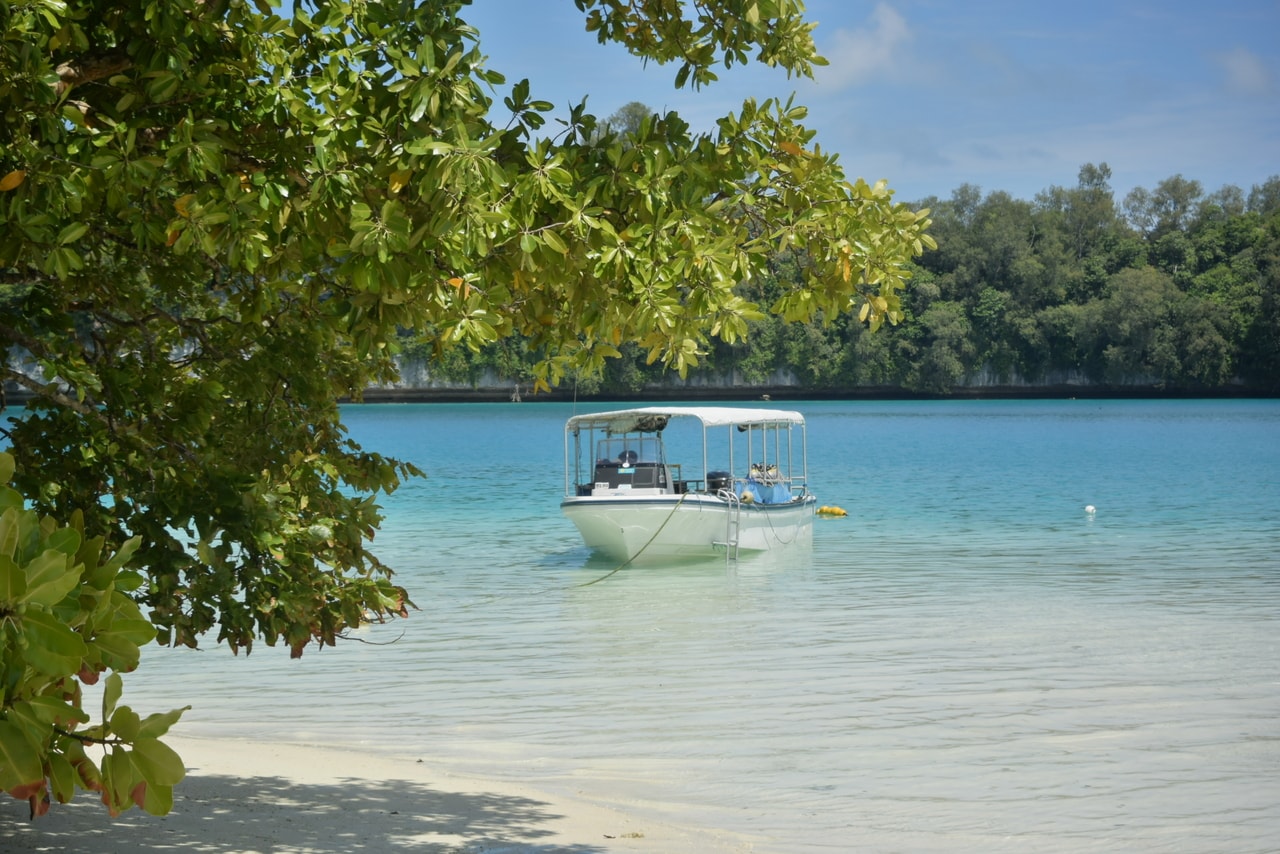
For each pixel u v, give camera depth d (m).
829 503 37.88
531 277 5.22
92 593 2.98
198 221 4.83
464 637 17.50
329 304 6.61
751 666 15.34
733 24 6.23
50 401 6.18
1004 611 19.30
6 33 4.55
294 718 12.67
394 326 5.45
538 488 42.81
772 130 6.30
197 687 14.12
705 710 12.99
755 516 26.86
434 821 8.80
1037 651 16.06
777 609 19.89
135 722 2.89
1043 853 8.49
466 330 4.89
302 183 5.19
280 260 5.64
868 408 121.38
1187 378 128.75
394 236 4.60
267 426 7.04
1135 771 10.54
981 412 111.06
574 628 18.27
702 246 5.26
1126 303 128.25
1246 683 14.01
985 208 145.62
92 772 2.94
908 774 10.50
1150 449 61.50
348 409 120.69
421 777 10.31
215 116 5.35
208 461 6.22
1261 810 9.45
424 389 124.69
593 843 8.43
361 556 7.30
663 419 27.72
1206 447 62.69
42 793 2.86
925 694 13.62
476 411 116.00
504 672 15.05
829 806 9.59
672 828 8.92
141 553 5.98
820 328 127.31
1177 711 12.72
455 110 4.61
